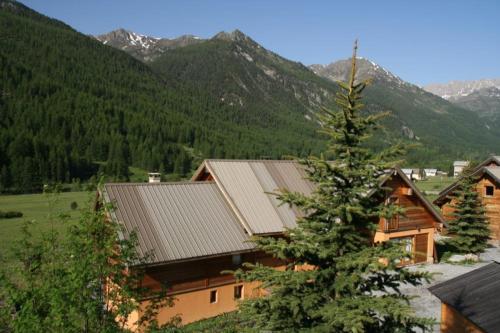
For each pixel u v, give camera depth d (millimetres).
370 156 11055
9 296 9383
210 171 26281
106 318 9914
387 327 10781
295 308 9914
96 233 10414
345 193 10945
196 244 21547
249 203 25156
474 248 32938
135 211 21406
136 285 11273
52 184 12453
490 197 39938
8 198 75375
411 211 31516
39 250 10148
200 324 20891
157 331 11516
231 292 22953
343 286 9922
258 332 10883
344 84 11016
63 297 9164
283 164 29703
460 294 15812
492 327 13039
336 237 10727
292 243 10664
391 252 10219
